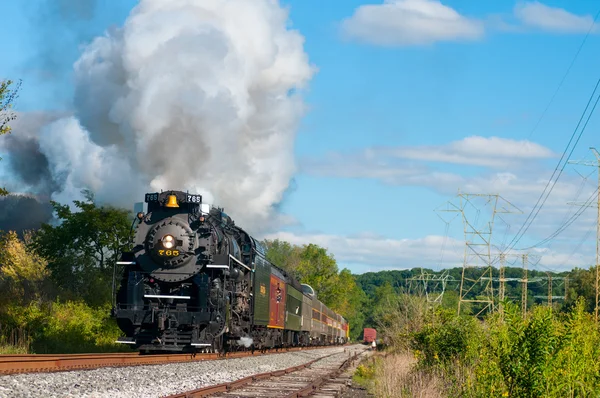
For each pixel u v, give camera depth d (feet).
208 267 73.92
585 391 37.83
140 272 74.33
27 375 43.96
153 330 73.10
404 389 53.26
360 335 535.19
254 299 93.56
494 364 39.19
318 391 53.36
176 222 74.74
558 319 42.80
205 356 78.69
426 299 121.80
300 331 153.48
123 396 39.34
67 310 102.42
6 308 88.63
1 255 87.86
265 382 57.16
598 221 101.09
